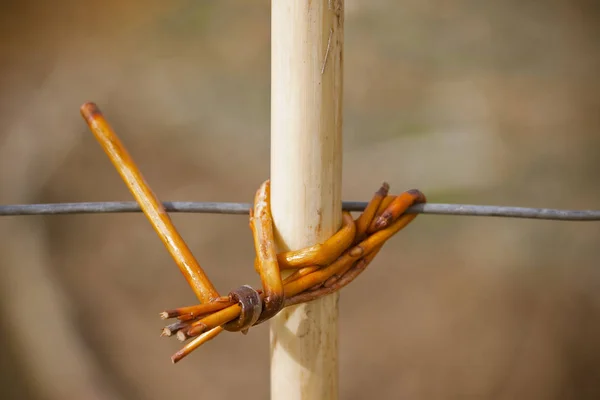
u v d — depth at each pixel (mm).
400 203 267
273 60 258
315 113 256
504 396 666
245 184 849
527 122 911
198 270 262
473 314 712
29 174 804
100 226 775
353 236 260
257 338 707
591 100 939
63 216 767
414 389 664
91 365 652
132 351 684
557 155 864
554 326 702
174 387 666
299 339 264
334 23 255
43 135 856
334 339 267
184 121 924
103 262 741
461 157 865
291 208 259
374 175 843
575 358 688
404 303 724
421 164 856
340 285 262
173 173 860
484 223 800
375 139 897
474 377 672
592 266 742
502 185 832
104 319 694
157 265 751
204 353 691
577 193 823
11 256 698
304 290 259
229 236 787
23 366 634
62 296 694
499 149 872
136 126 916
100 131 280
